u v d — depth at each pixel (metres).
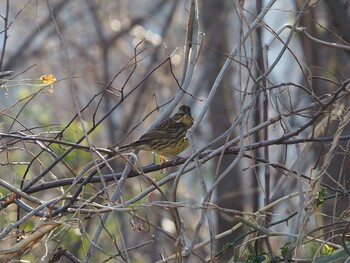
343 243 8.58
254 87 10.09
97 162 9.50
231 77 21.19
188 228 18.33
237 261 9.34
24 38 24.25
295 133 9.64
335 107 11.09
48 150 10.06
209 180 20.56
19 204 9.92
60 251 9.56
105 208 8.80
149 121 20.22
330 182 14.51
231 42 21.78
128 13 25.12
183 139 12.67
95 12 24.22
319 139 9.66
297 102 15.92
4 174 14.45
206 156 9.87
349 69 17.30
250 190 16.42
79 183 10.30
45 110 18.66
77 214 9.75
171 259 9.40
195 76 23.52
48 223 9.16
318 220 9.98
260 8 12.01
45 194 16.02
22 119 18.02
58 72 23.61
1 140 10.17
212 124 20.78
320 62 17.47
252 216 9.57
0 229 10.91
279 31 10.13
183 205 8.53
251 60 9.42
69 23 25.59
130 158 10.45
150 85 21.81
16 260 9.25
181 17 24.64
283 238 14.63
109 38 24.69
